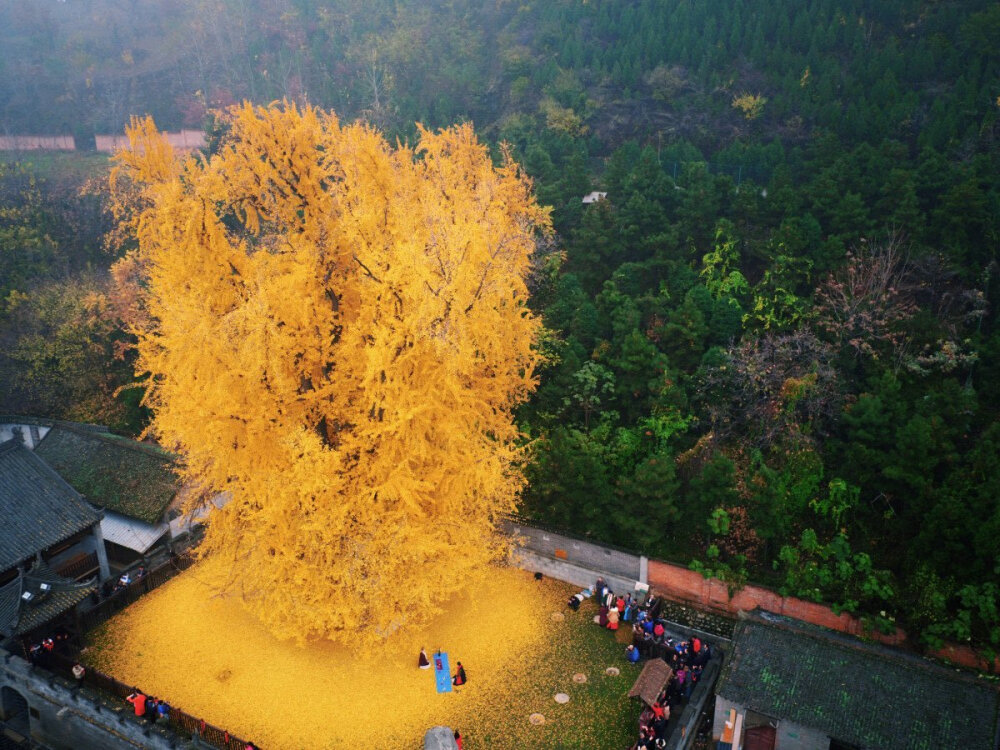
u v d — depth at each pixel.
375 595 22.94
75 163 71.88
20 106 81.31
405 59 69.88
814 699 21.14
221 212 26.48
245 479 24.03
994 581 23.22
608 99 53.88
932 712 20.20
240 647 26.69
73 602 25.64
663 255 37.00
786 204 35.75
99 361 43.91
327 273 25.89
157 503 32.66
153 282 25.28
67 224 56.84
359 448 24.06
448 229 23.41
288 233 27.97
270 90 76.25
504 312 27.02
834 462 28.47
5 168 61.19
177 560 31.30
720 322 33.09
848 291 32.16
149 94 82.94
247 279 24.72
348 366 24.31
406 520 23.72
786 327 32.88
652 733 21.77
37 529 28.34
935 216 32.62
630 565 28.70
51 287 47.81
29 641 26.28
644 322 34.81
